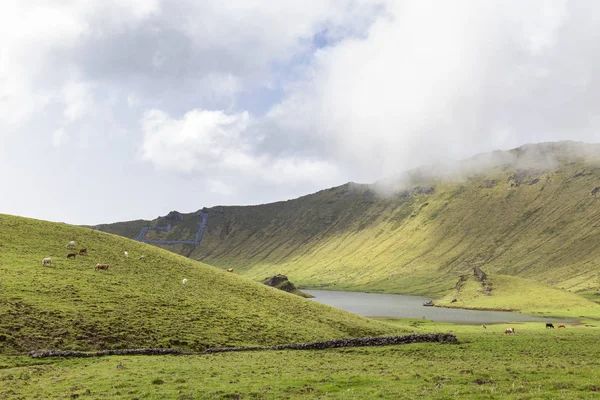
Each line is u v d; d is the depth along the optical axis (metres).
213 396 29.81
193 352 52.62
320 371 40.12
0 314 53.03
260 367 42.59
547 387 30.44
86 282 71.62
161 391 31.38
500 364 45.00
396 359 51.38
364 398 28.06
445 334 68.31
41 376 38.38
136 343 53.66
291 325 72.31
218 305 75.56
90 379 36.31
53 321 54.38
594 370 38.00
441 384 32.09
